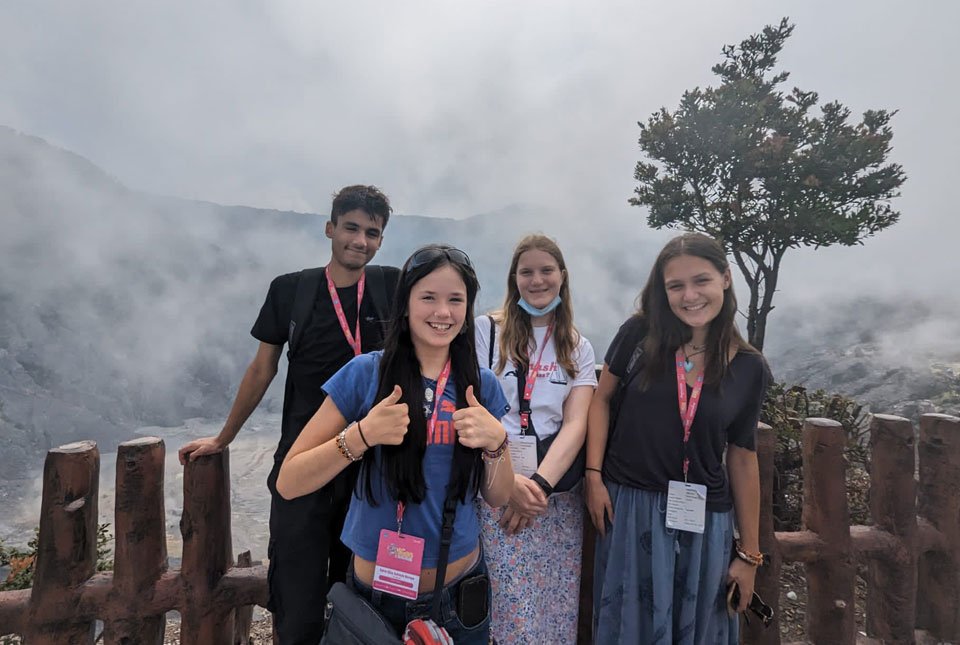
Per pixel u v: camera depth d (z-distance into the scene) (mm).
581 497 2148
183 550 2143
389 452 1415
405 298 1487
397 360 1487
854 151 7844
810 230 7984
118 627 2072
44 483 2041
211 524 2168
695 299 1800
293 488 1395
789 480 4930
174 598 2121
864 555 2793
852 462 5391
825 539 2555
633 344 2035
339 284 2258
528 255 2023
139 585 2082
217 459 2193
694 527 1832
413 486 1414
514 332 2094
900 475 2734
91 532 2121
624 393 2012
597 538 2104
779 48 9141
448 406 1515
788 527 4766
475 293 1544
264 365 2262
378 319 2211
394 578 1433
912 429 2756
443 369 1546
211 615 2160
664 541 1879
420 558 1421
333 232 2236
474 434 1397
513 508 1844
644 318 2025
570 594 2025
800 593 4191
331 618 1453
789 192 8211
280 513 2074
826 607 2598
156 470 2125
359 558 1531
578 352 2104
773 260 8664
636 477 1930
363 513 1519
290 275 2303
